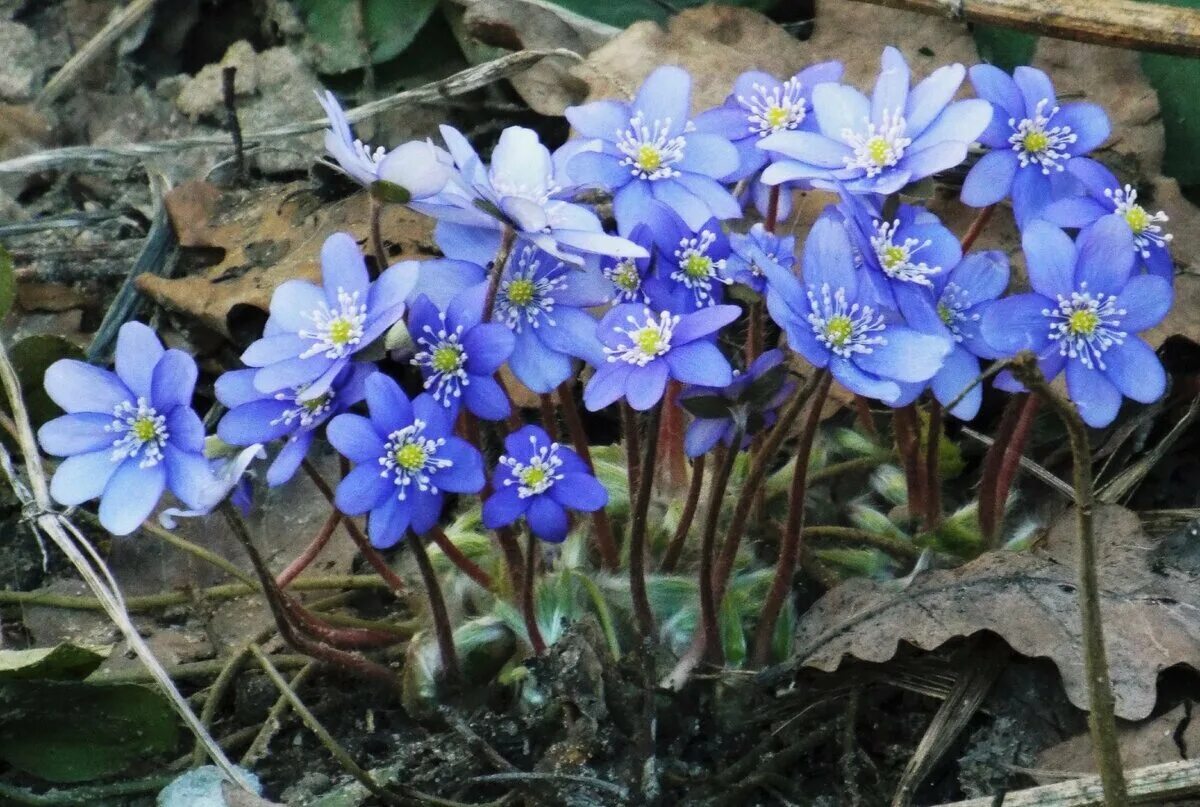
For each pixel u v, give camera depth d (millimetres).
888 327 553
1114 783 540
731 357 603
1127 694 573
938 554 607
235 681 607
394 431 552
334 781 586
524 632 595
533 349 566
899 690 596
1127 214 580
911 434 604
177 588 625
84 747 592
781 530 612
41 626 618
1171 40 629
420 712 595
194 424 556
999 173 582
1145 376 567
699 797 581
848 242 553
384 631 604
